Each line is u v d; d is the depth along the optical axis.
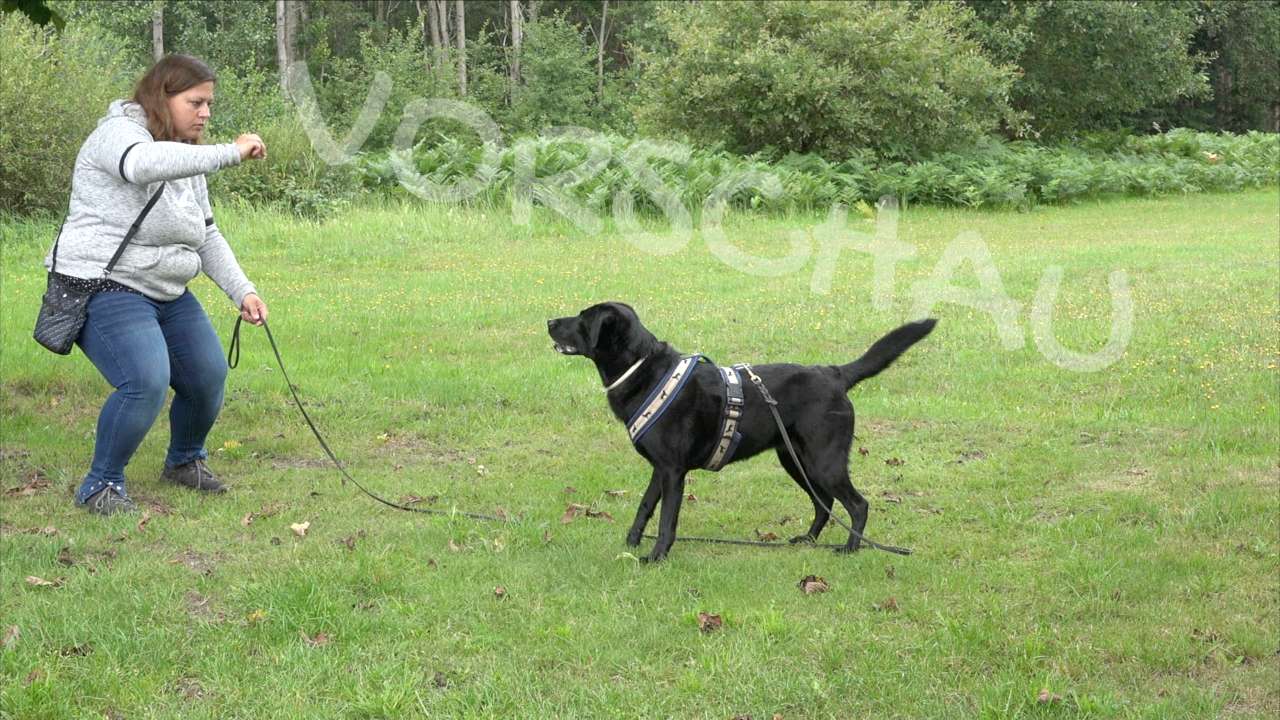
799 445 4.88
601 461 6.35
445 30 40.44
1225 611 4.31
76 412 7.17
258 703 3.53
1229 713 3.58
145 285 5.21
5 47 14.52
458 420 7.09
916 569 4.71
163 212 5.12
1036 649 3.92
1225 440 6.62
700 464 4.80
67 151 14.60
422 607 4.24
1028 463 6.27
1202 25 35.97
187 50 35.44
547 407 7.39
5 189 14.63
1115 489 5.86
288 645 3.89
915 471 6.16
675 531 4.80
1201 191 21.92
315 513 5.37
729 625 4.14
